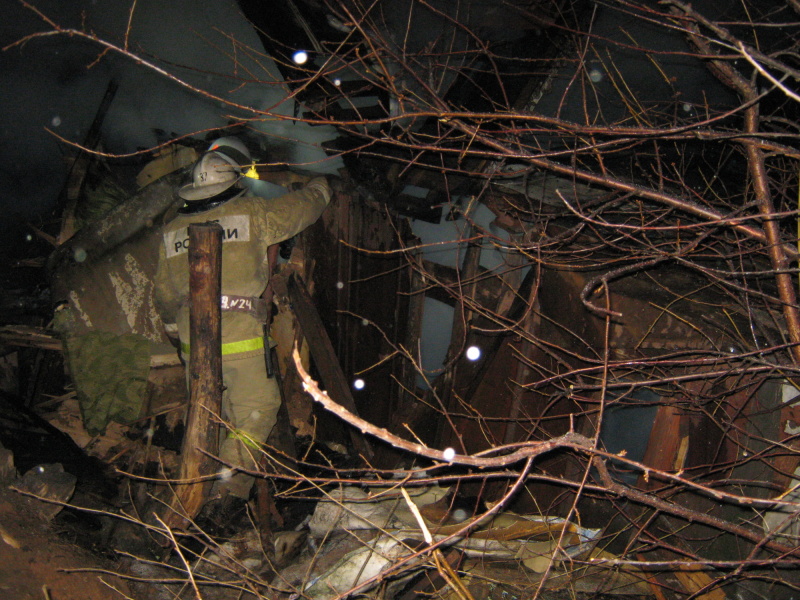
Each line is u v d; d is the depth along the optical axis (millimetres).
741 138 1970
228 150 3051
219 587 2488
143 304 3529
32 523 2270
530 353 3205
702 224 1968
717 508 2484
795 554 1923
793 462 2211
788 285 1923
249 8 3402
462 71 3176
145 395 3420
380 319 4566
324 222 3973
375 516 2705
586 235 3004
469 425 3506
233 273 2850
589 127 1999
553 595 2492
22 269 3674
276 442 3332
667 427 2709
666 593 2494
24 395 3322
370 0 3139
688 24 1998
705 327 2373
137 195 3561
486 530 2660
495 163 3186
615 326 2576
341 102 4113
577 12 3068
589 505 2928
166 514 2627
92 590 2104
